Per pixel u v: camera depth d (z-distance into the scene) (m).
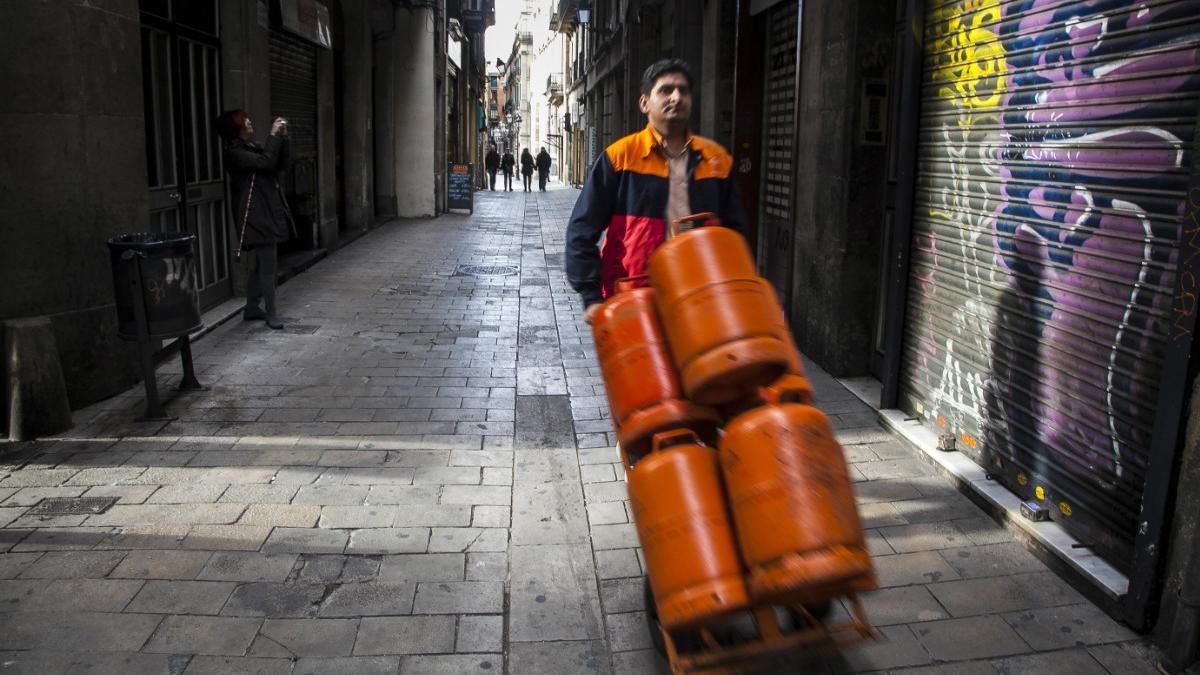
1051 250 3.79
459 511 4.23
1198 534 2.92
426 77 19.50
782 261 8.42
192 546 3.81
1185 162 3.04
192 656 3.05
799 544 2.14
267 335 7.65
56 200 5.38
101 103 5.62
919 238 5.03
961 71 4.52
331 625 3.26
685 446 2.53
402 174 19.84
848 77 5.99
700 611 2.29
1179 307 2.94
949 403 4.73
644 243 3.39
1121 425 3.37
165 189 7.38
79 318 5.54
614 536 4.01
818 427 2.30
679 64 3.30
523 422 5.50
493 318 8.60
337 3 14.95
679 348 2.55
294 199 12.22
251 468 4.67
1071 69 3.65
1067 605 3.40
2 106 5.14
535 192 34.44
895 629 3.25
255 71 9.09
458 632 3.25
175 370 6.47
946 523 4.07
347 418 5.51
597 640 3.24
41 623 3.21
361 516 4.14
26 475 4.52
